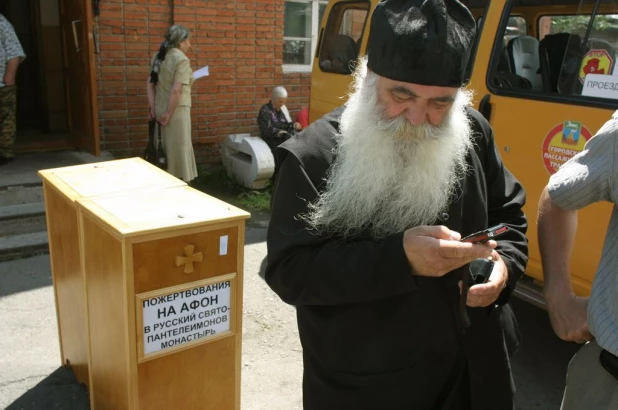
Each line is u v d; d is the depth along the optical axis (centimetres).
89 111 603
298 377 320
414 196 142
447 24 132
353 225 145
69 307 271
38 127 758
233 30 710
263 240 530
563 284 155
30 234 490
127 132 663
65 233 255
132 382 206
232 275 220
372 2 432
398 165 141
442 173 143
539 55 337
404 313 148
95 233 215
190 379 221
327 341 153
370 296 137
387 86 137
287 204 147
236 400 238
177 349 213
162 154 593
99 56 629
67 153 642
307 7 782
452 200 152
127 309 197
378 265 133
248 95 745
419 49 130
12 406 264
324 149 148
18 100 784
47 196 271
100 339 228
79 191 238
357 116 144
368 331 149
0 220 488
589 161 145
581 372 153
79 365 275
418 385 153
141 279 197
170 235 199
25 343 334
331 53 480
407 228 146
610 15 299
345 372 152
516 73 351
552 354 350
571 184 147
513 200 174
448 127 143
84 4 566
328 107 482
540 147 315
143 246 195
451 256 127
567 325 152
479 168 162
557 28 338
